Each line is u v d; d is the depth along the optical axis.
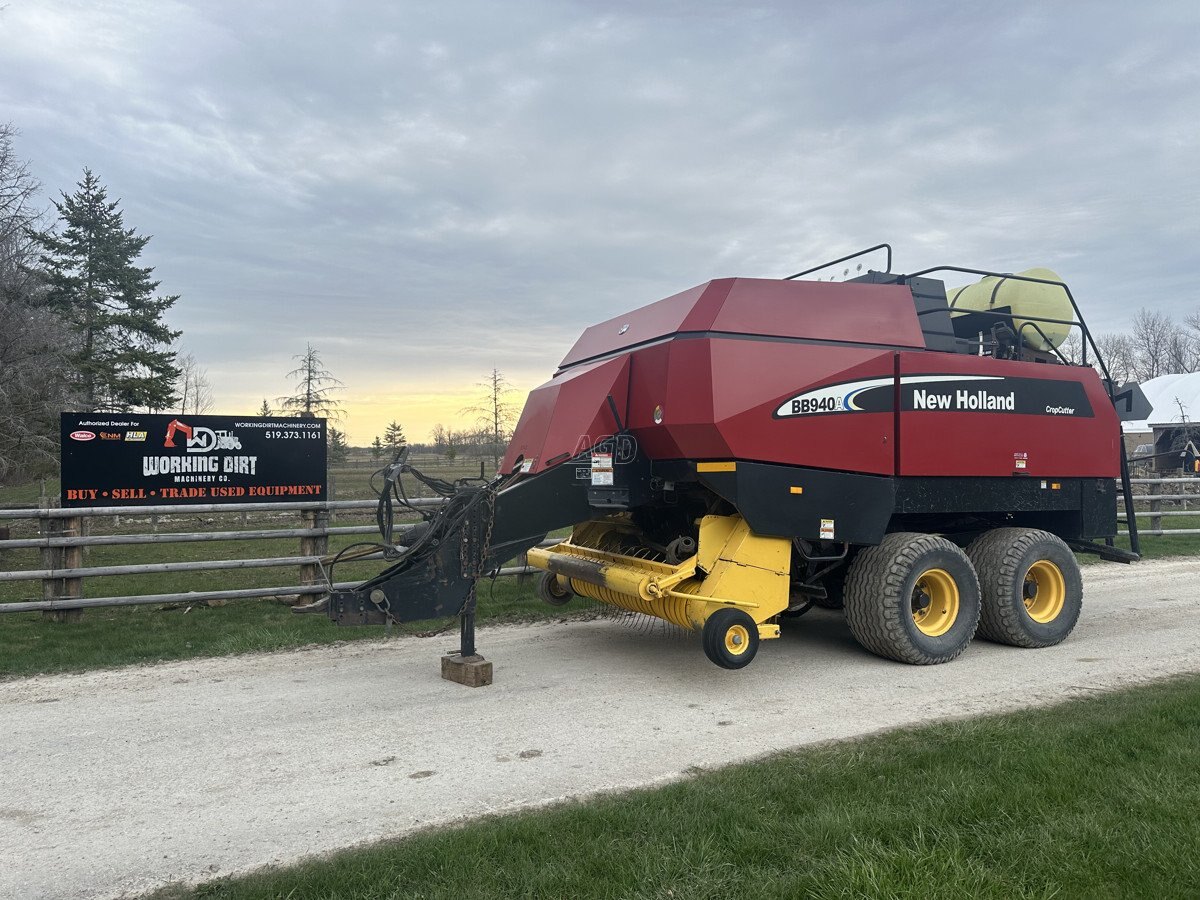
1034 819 3.54
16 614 8.88
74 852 3.67
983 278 8.79
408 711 5.64
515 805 4.09
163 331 36.56
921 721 5.29
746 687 6.20
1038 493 7.48
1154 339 68.44
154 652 7.26
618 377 6.70
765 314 6.45
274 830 3.86
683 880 3.14
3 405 21.45
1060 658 6.96
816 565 6.95
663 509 7.55
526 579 10.09
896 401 6.72
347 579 9.50
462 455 27.41
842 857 3.23
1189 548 13.79
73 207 36.91
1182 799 3.66
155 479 9.20
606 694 6.03
